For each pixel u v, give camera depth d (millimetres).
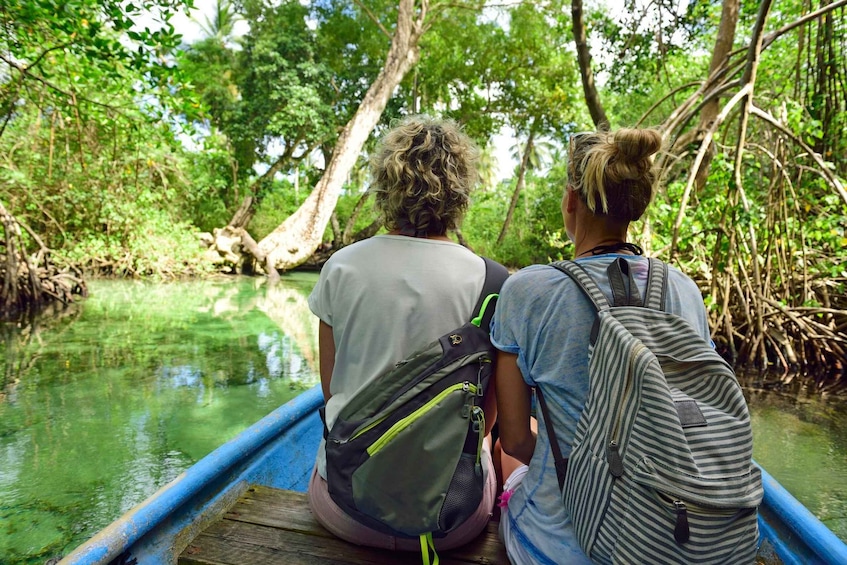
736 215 5957
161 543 1652
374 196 1438
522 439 1276
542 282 1179
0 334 7402
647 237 6109
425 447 1176
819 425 4570
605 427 1028
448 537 1381
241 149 18453
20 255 9070
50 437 3975
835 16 6863
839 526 3027
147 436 4027
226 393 5039
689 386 1024
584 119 18500
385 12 18922
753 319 6316
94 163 11852
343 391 1354
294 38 17406
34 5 4930
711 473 944
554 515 1168
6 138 10406
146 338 7328
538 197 21156
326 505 1430
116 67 6008
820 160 5805
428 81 20609
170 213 16359
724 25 7930
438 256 1331
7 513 2943
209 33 20625
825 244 6812
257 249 16047
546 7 16953
